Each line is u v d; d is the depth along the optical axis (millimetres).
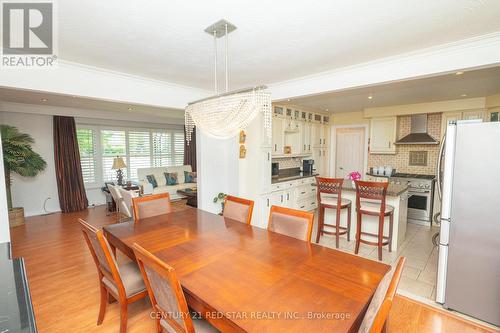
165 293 1300
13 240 3908
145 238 2023
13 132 4668
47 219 5051
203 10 1682
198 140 4238
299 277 1423
